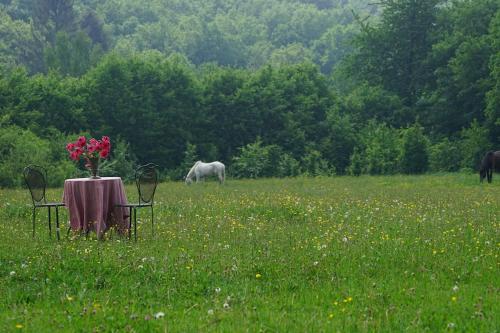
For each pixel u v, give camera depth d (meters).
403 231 13.46
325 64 137.88
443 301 7.78
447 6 68.56
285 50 148.12
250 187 30.31
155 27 158.62
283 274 9.23
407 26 65.88
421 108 63.59
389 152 50.28
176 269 9.35
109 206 13.04
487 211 17.61
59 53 89.62
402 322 6.91
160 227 14.30
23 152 39.47
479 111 58.53
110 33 141.25
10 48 112.62
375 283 8.66
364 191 26.22
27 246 11.53
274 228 14.10
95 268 9.34
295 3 193.00
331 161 59.84
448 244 11.70
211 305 7.71
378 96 64.56
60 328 6.74
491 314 7.16
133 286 8.46
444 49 62.16
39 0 109.31
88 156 13.24
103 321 6.92
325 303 7.82
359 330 6.63
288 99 64.06
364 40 68.00
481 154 51.31
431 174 45.78
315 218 15.87
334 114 62.53
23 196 24.34
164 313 7.21
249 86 63.62
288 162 54.91
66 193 13.01
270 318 7.04
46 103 55.84
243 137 62.25
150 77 60.81
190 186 32.31
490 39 56.97
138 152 58.78
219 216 16.22
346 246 11.45
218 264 9.79
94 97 58.00
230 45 152.88
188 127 60.88
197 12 191.38
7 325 6.79
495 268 9.68
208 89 62.41
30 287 8.48
